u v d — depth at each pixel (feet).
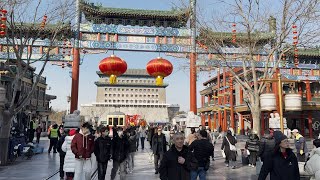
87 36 96.27
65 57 94.32
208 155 32.42
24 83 146.82
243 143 96.48
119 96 358.84
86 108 343.67
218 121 199.31
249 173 49.21
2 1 52.90
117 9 99.81
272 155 19.79
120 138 40.32
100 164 37.29
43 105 203.72
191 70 96.07
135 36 97.86
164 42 97.91
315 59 124.16
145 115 348.59
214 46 67.05
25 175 43.70
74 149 31.96
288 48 57.31
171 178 19.12
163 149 47.67
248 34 56.95
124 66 58.80
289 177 19.06
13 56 91.25
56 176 43.24
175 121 170.40
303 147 50.90
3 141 54.29
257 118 55.36
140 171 50.62
